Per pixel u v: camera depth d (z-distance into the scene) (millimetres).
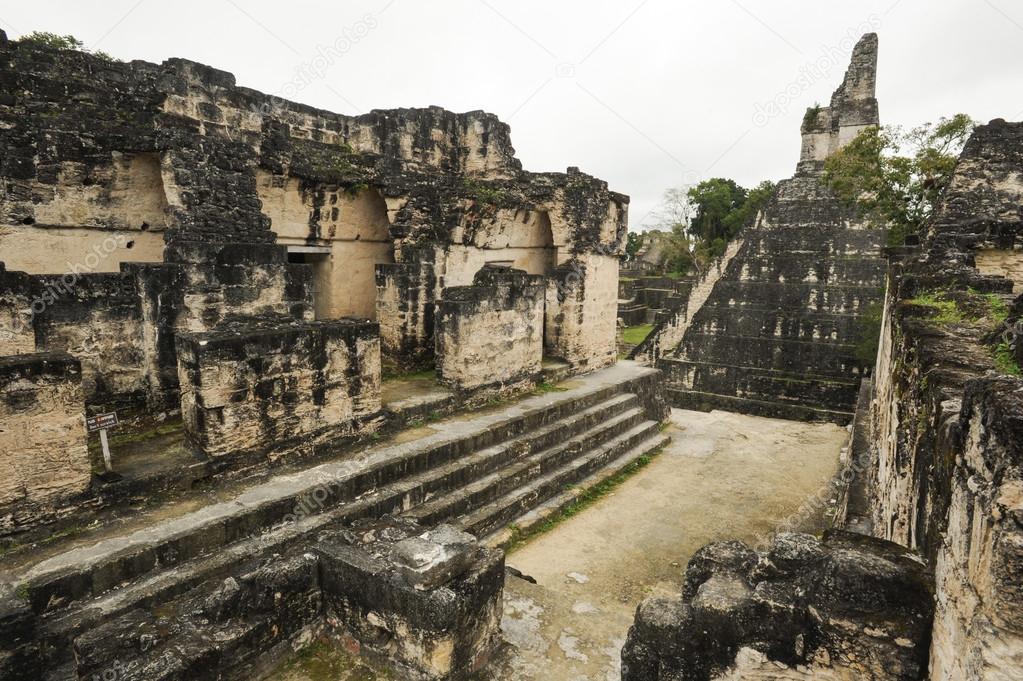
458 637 5695
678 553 9633
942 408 3756
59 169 10359
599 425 13523
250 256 10109
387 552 6324
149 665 4957
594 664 6348
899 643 3139
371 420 9898
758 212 25172
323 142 13992
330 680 5766
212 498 7539
